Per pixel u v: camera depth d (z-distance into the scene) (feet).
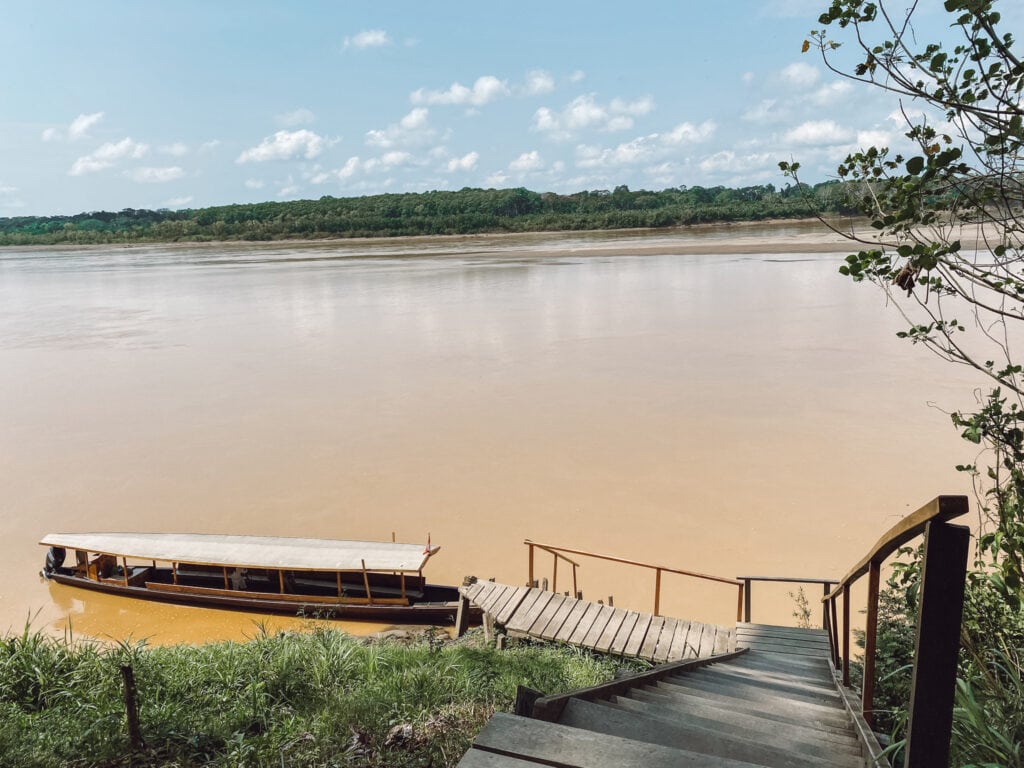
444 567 49.11
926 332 14.69
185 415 80.59
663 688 16.93
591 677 30.58
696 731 11.59
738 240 293.84
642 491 56.85
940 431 64.95
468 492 58.39
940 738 7.34
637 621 37.83
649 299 147.33
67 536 52.65
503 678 27.25
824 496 54.29
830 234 302.45
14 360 111.86
